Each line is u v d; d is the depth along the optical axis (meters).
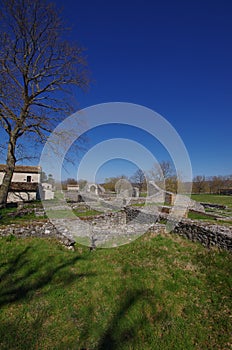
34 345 3.88
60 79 18.81
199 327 4.41
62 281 5.90
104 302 5.09
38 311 4.69
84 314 4.68
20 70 17.34
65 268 6.60
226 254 7.42
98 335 4.16
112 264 7.19
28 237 9.09
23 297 5.12
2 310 4.65
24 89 17.75
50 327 4.30
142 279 6.10
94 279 6.05
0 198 17.33
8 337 3.99
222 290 5.56
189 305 5.07
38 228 9.38
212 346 3.99
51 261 6.99
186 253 8.30
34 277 6.00
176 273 6.51
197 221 10.47
